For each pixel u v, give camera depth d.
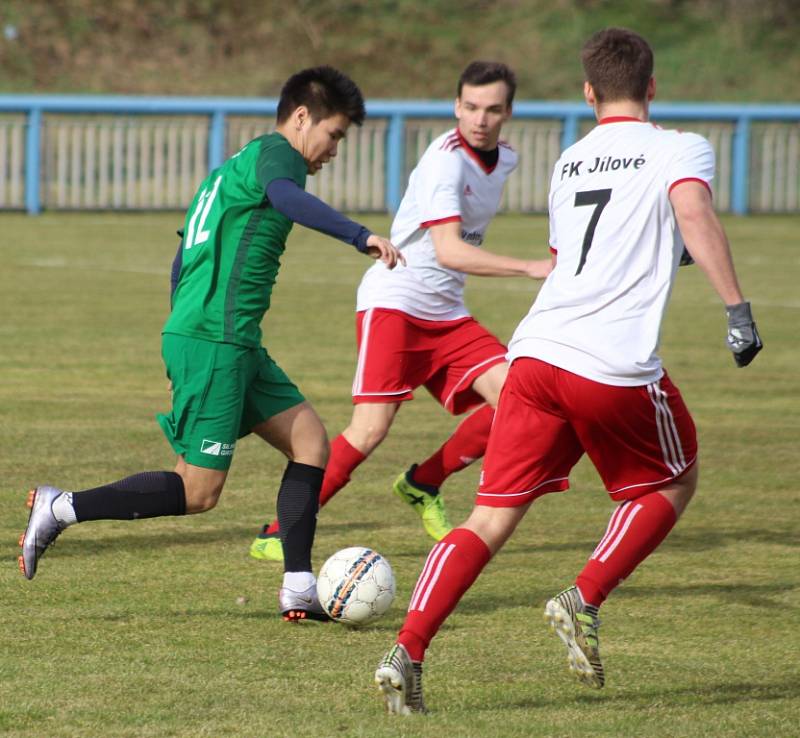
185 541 23.39
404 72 136.88
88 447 30.72
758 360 46.28
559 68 138.75
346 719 14.83
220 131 109.94
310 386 39.59
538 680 16.48
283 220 18.39
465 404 24.48
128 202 109.75
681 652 17.83
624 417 15.49
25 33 130.62
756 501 27.48
